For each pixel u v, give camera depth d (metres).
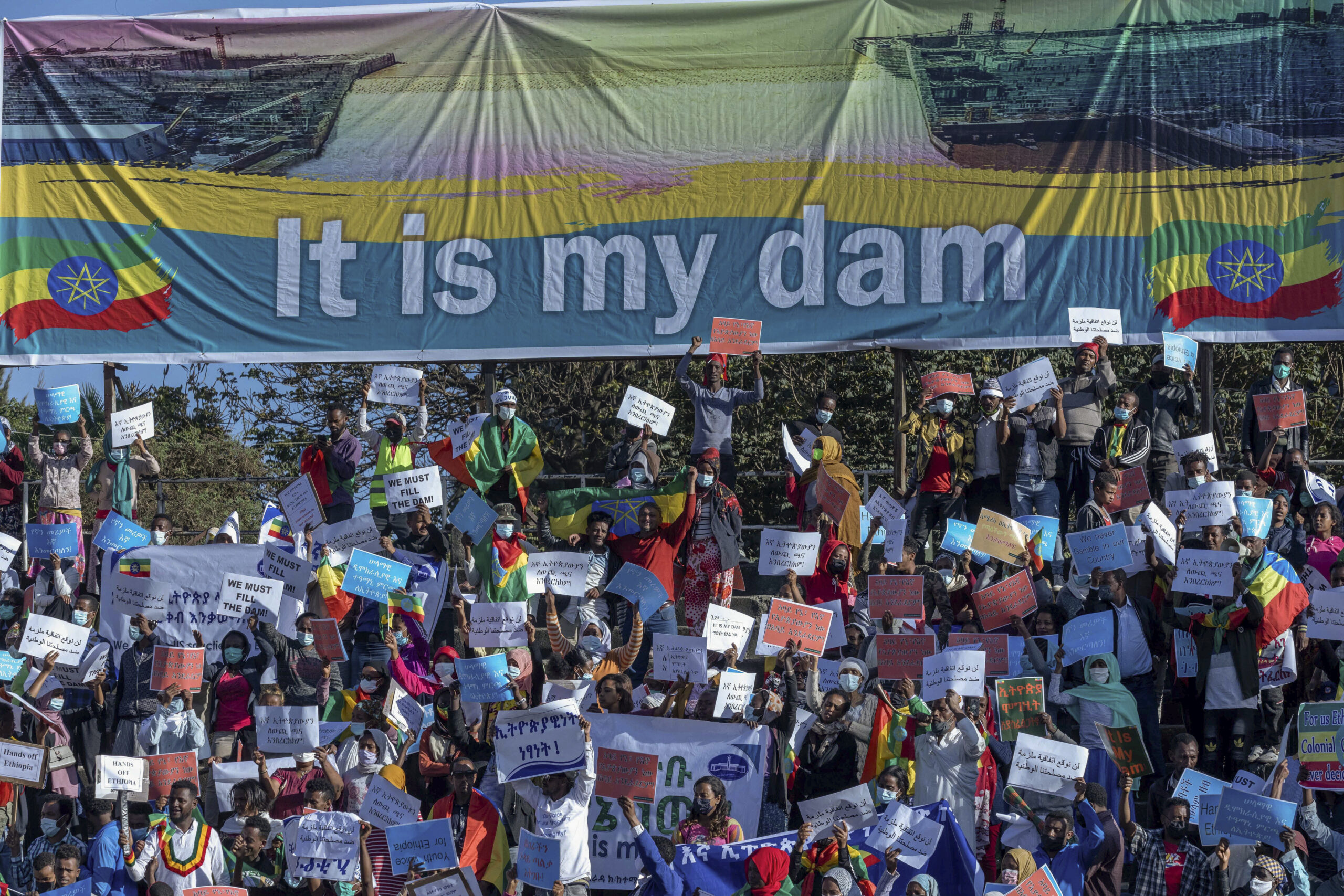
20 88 40.97
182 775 27.86
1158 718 29.30
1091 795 25.30
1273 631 28.92
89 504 54.19
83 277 40.66
